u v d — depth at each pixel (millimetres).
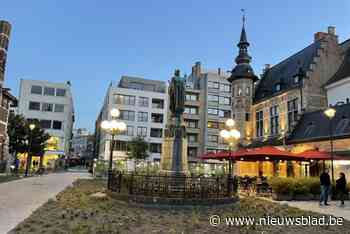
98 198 13859
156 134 66688
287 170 28844
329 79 31562
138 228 8375
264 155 18781
